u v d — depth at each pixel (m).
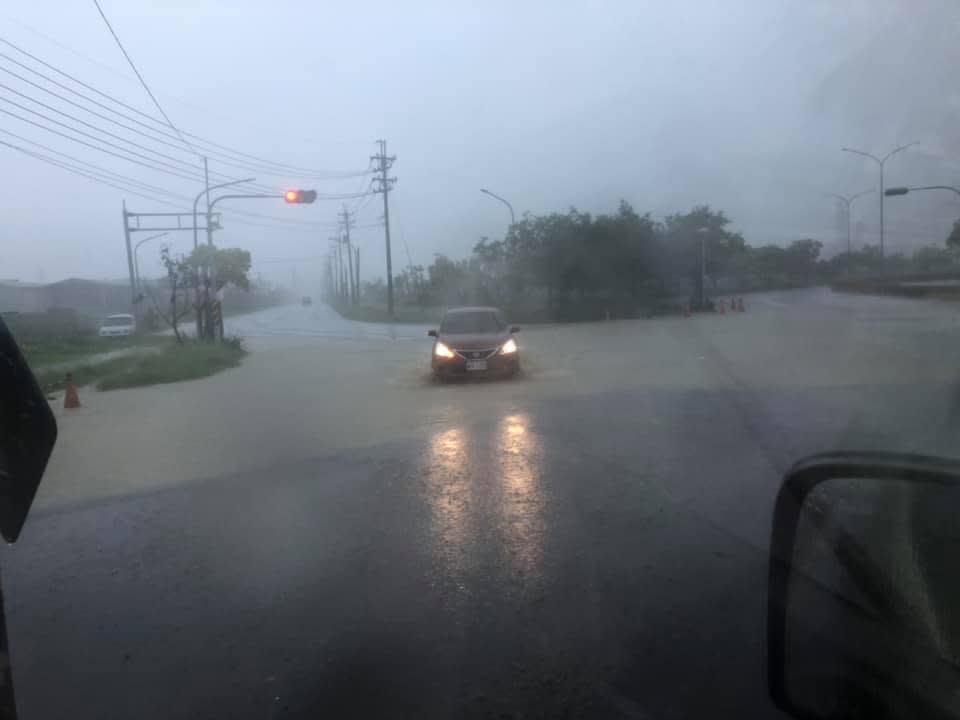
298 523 6.46
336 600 4.83
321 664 4.04
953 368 13.57
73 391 14.44
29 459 2.50
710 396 12.05
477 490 7.18
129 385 17.70
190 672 4.01
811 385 12.66
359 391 14.70
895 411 9.95
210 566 5.55
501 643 4.18
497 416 11.04
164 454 9.62
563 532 5.89
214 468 8.70
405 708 3.60
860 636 3.37
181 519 6.77
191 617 4.68
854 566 3.82
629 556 5.34
